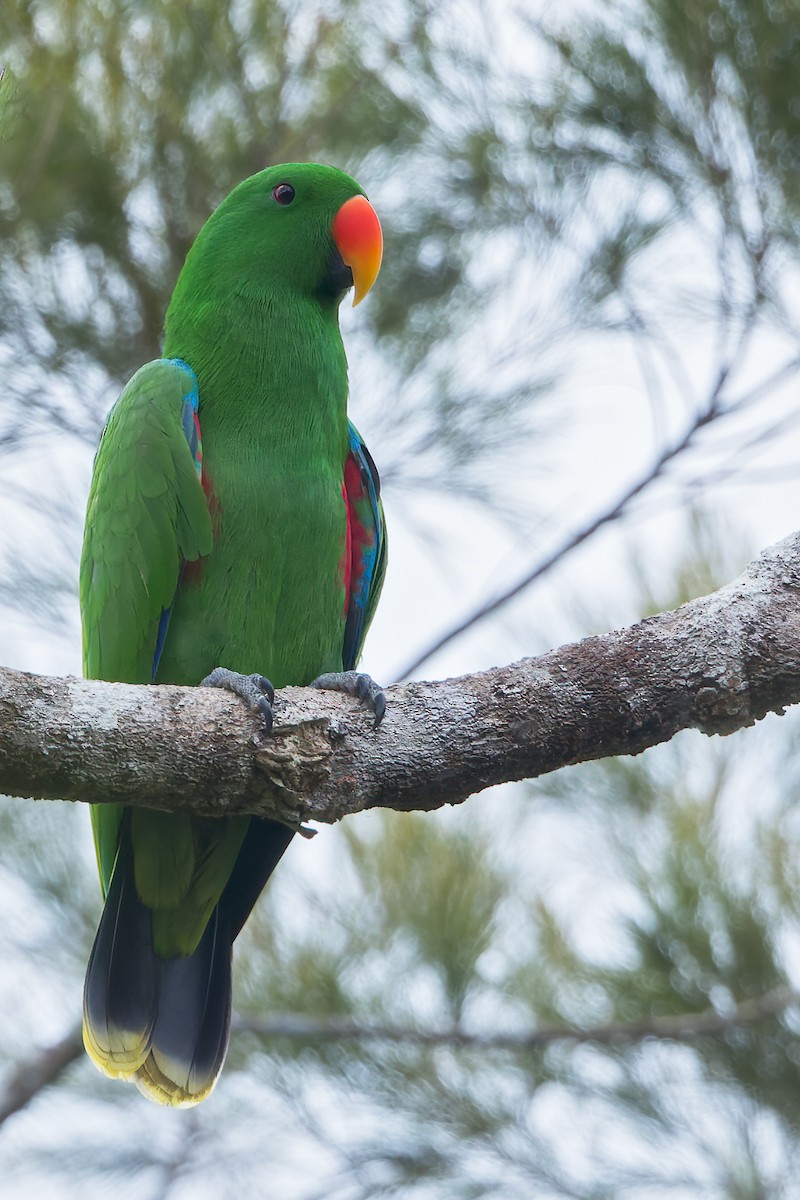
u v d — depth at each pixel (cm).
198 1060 807
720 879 1088
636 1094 1080
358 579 877
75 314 991
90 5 940
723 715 667
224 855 789
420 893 1117
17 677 603
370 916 1128
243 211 858
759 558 694
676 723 670
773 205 1011
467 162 1062
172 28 962
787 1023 1056
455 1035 1095
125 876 800
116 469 812
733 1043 1062
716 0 999
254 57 988
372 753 655
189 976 816
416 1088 1105
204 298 848
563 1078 1095
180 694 633
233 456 807
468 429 1073
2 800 1162
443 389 1066
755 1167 1061
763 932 1067
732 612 674
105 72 952
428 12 1020
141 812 769
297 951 1122
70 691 611
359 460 870
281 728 639
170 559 795
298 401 823
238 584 800
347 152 1046
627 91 1022
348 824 1148
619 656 669
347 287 874
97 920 1144
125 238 988
